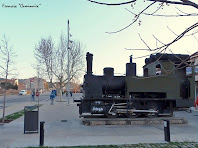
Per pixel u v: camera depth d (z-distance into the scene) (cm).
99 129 981
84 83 1245
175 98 1185
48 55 3319
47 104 2688
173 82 1195
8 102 3166
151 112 1197
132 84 1205
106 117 1239
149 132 905
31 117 888
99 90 1204
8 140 758
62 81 3722
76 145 684
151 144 693
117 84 1224
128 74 1235
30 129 883
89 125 1094
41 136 693
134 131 929
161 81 1194
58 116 1482
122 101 1226
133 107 1211
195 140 755
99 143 713
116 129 980
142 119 1138
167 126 744
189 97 1180
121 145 681
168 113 1238
